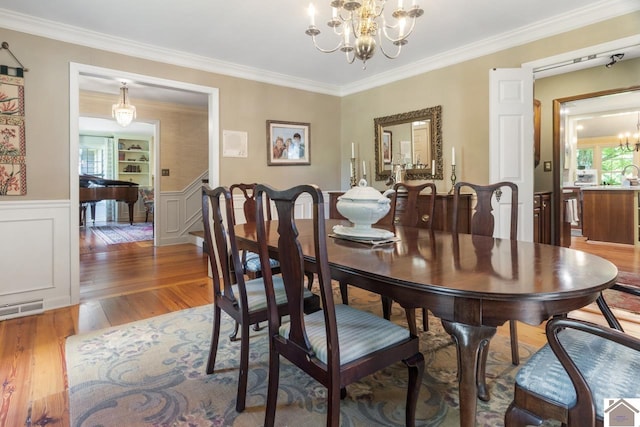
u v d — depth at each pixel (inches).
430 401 64.0
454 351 82.9
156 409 61.7
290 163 175.8
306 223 100.7
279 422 58.3
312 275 114.1
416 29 119.5
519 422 40.5
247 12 106.9
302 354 49.3
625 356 42.3
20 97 108.1
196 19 111.1
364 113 182.5
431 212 96.1
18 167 108.4
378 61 151.5
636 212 203.3
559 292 39.4
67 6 102.0
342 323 54.6
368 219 72.2
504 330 94.2
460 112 141.5
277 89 170.2
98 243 232.2
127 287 136.0
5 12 103.7
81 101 191.3
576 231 252.2
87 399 64.4
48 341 89.4
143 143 386.9
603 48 104.2
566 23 110.2
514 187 80.5
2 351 83.7
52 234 114.1
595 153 307.4
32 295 111.1
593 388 36.4
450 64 143.6
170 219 228.1
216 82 151.5
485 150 134.5
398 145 165.8
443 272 48.0
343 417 59.6
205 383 70.2
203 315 107.1
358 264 52.9
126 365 77.0
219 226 67.8
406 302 45.5
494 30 120.5
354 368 46.9
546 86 177.9
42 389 67.7
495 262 53.6
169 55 137.2
